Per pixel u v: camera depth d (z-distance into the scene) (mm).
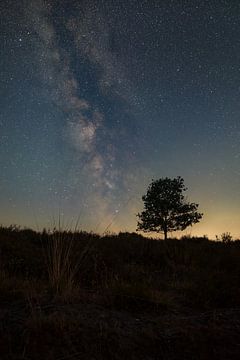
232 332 4938
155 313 5379
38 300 5363
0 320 4613
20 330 4391
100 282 7129
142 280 7297
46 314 4891
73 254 8344
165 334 4688
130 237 11914
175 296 6348
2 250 8312
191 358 4355
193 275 7840
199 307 5879
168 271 8531
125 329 4695
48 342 4254
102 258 8461
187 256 9484
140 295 5676
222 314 5535
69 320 4645
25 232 10852
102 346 4277
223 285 6754
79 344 4277
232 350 4562
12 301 5355
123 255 9695
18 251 8273
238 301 6160
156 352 4344
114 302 5531
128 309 5395
